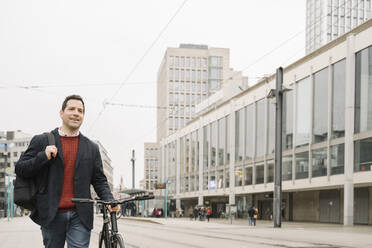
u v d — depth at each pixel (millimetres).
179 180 64188
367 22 25234
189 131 60062
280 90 23844
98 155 3918
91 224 3688
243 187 42375
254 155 40469
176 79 113625
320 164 29406
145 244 11617
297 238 14219
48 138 3668
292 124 33781
